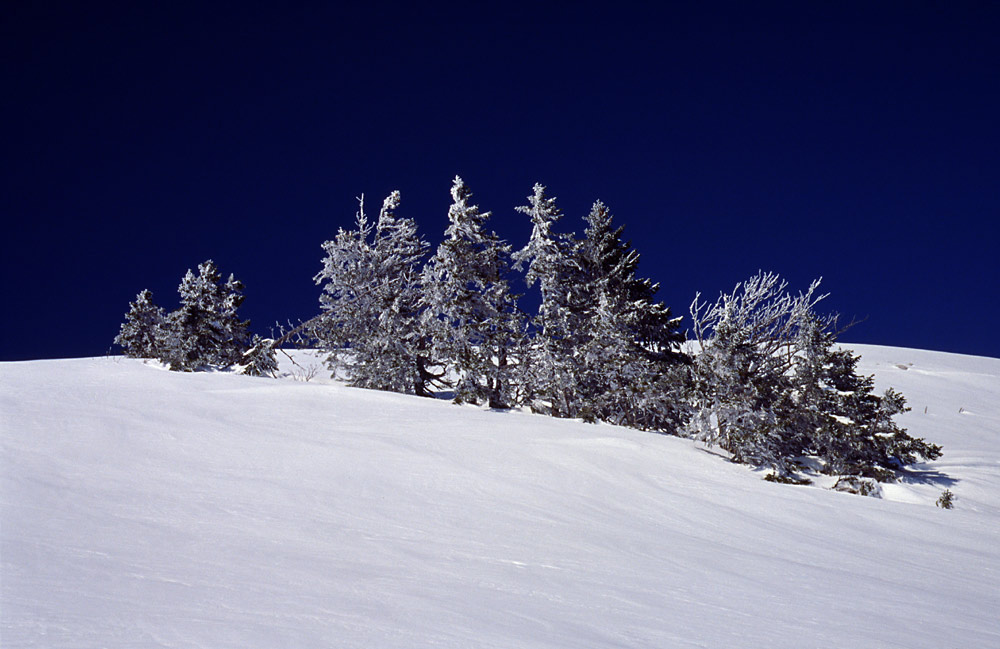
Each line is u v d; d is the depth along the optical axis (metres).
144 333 45.81
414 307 34.62
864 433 24.55
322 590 5.17
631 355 30.08
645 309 33.34
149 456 12.41
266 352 37.34
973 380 54.00
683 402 27.05
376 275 36.66
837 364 27.83
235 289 46.34
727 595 6.86
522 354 30.47
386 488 11.90
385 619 4.45
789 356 27.56
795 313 26.78
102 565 5.28
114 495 9.03
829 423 24.11
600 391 30.02
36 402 17.09
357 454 14.67
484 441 17.77
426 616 4.66
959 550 12.05
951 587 8.89
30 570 4.84
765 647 4.99
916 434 36.16
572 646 4.31
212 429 15.75
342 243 36.34
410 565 6.70
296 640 3.72
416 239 37.38
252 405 19.94
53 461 11.10
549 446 18.03
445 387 36.09
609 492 14.03
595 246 34.91
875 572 9.38
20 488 8.86
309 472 12.50
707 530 11.53
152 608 4.12
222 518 8.27
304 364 41.53
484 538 8.73
